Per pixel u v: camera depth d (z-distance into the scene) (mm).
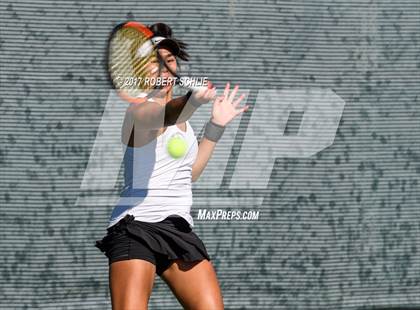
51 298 16406
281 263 17219
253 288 17094
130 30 12141
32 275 16344
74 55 16344
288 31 17141
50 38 16234
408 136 17688
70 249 16469
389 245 17656
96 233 16562
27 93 16203
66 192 16438
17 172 16219
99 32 16406
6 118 16141
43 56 16234
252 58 16984
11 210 16234
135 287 11016
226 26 16844
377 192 17609
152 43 12016
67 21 16312
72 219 16469
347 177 17469
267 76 17062
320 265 17391
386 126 17594
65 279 16453
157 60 12008
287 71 17156
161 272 11508
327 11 17281
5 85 16109
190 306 11414
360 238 17562
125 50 12117
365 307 17578
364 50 17453
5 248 16234
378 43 17484
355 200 17516
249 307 17078
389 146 17625
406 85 17641
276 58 17094
